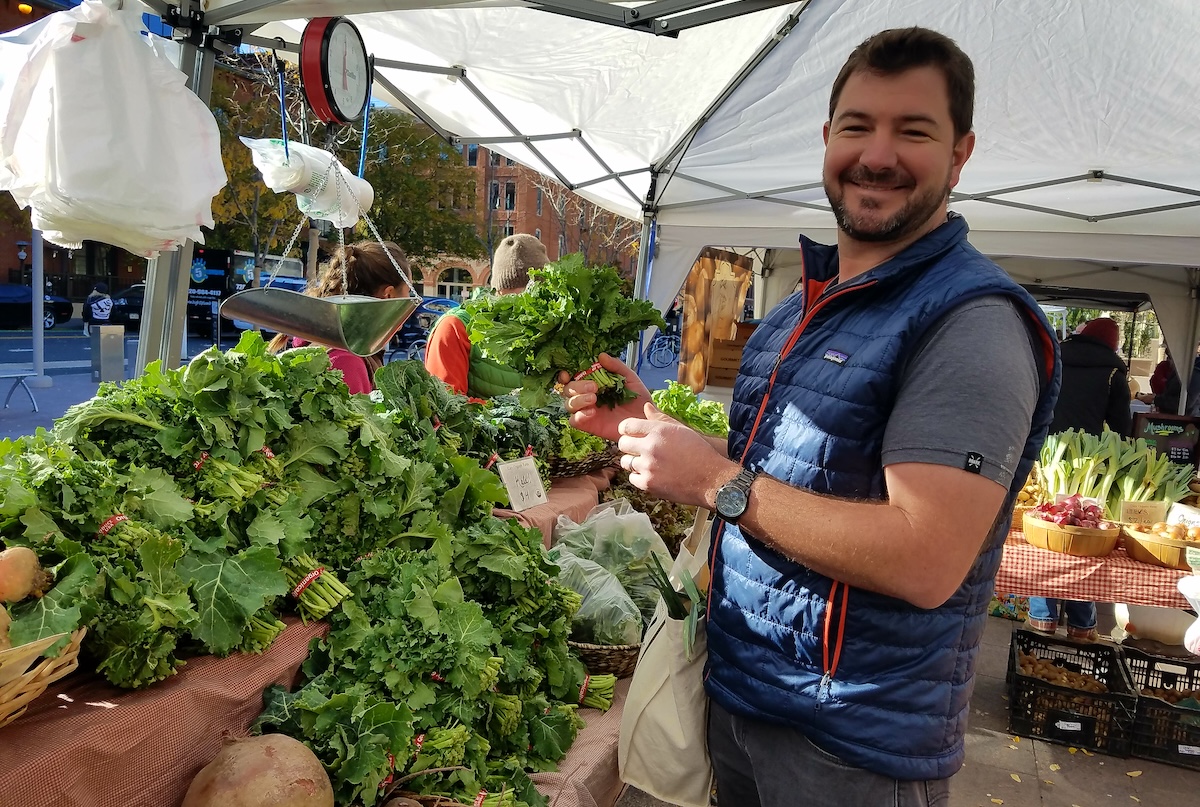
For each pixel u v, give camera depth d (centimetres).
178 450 172
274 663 167
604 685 240
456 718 181
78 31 188
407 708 166
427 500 218
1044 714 389
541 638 230
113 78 193
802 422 149
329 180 246
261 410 188
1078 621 449
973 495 121
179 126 205
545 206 3431
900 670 138
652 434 147
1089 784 355
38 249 841
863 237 147
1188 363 939
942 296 134
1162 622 430
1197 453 680
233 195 1314
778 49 452
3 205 1145
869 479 141
